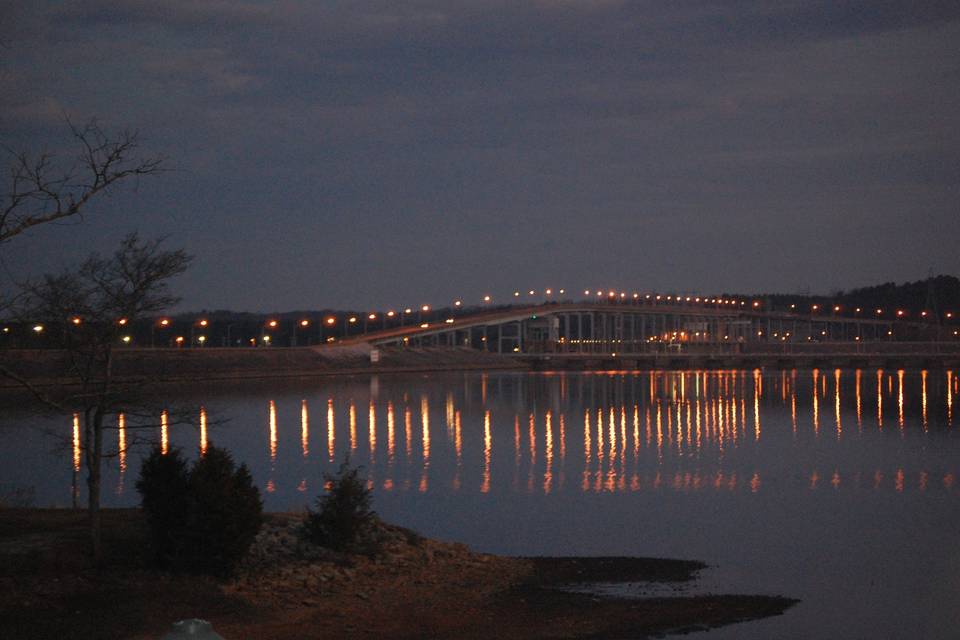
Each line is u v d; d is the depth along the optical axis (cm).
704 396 16162
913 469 7231
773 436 9700
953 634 3136
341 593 3188
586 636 2964
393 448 8681
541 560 3941
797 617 3278
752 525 4984
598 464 7531
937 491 6147
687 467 7356
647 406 13962
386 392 17088
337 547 3612
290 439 9388
